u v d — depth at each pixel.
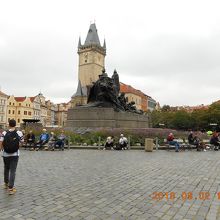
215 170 15.38
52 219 7.23
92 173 14.07
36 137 32.06
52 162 18.19
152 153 25.48
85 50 150.62
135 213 7.76
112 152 25.86
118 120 35.81
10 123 10.12
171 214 7.70
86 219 7.25
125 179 12.58
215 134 32.06
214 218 7.37
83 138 31.69
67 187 10.85
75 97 143.38
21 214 7.59
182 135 36.00
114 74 41.59
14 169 9.92
